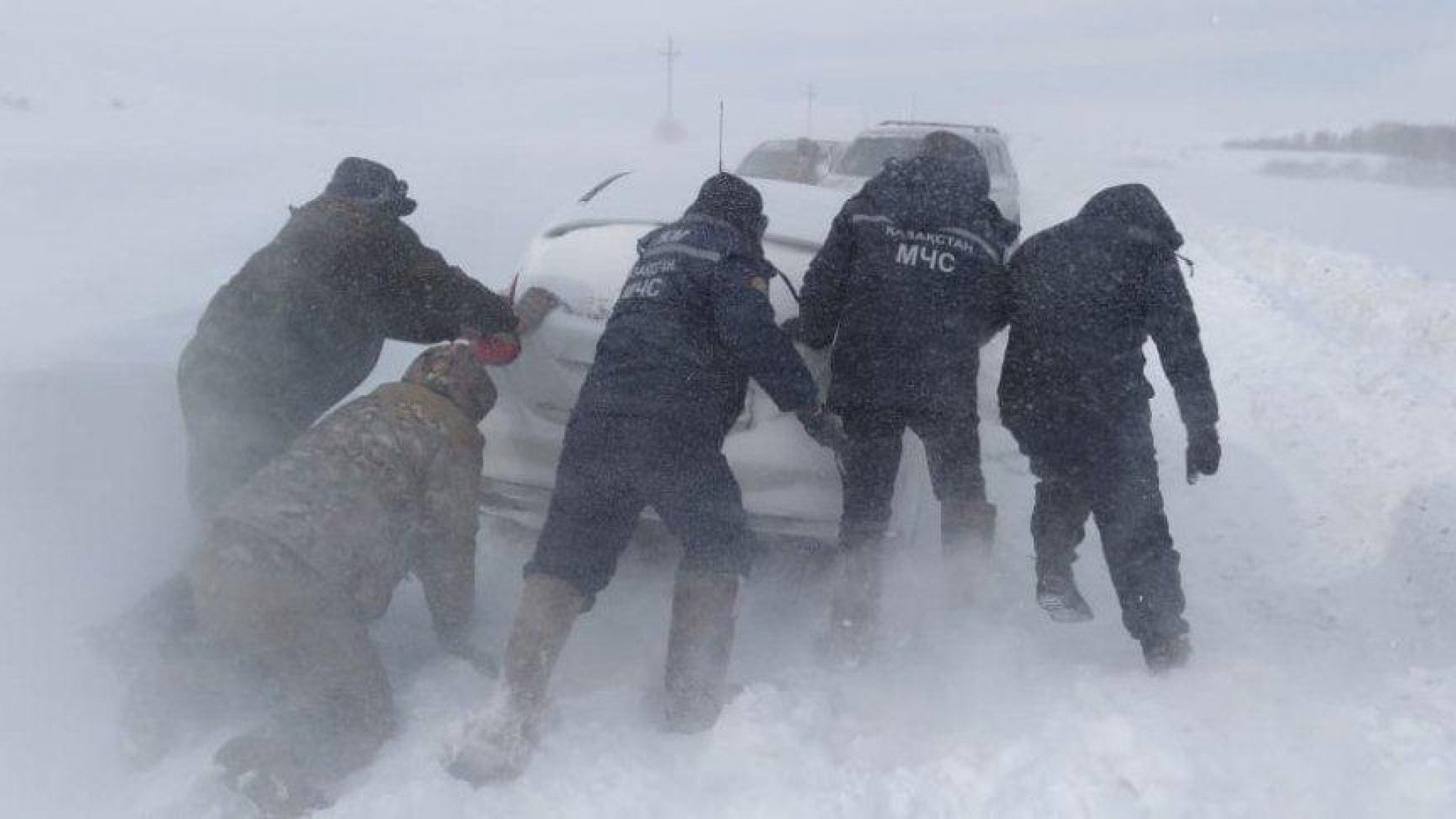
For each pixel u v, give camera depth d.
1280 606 4.66
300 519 3.24
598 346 3.72
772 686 3.69
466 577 3.69
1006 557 4.97
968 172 4.13
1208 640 4.30
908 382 4.03
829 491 4.17
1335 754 3.26
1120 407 3.94
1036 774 3.23
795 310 4.40
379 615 3.52
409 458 3.48
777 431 4.17
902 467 4.42
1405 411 6.42
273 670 3.30
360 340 4.01
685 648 3.54
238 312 3.88
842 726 3.60
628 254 4.42
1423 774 3.13
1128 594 3.89
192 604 3.53
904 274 4.04
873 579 4.05
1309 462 6.13
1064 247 4.02
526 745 3.28
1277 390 7.14
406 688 3.72
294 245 3.88
